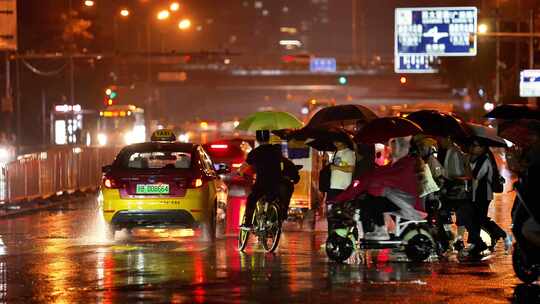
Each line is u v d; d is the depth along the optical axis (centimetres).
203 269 3394
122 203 4309
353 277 3183
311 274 3256
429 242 3547
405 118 3728
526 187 3016
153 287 2989
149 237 4641
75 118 16425
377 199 3512
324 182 3934
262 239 3903
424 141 3762
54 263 3581
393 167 3525
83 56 15050
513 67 17012
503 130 3238
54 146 14162
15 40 12000
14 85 18562
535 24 15600
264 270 3359
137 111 17100
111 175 4353
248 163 3925
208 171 4509
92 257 3772
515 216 3073
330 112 4484
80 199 7775
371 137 3628
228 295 2834
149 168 4362
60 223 5500
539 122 3175
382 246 3525
